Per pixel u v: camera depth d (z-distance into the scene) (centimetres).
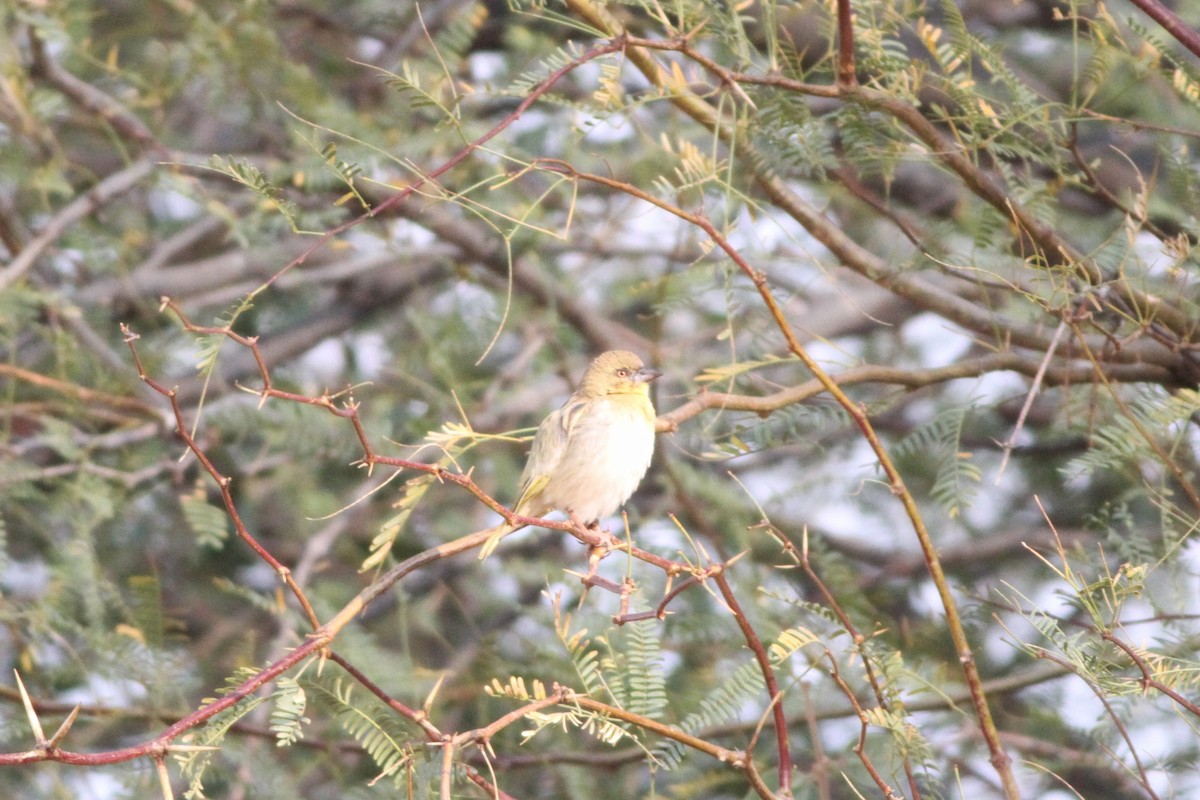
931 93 1127
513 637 1397
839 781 1113
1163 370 1029
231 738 1080
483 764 1156
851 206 1331
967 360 1031
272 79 1384
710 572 723
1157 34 1007
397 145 1299
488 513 1469
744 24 1077
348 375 1599
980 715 714
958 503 952
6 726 1045
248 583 1512
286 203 721
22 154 1297
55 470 1213
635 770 1179
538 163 812
